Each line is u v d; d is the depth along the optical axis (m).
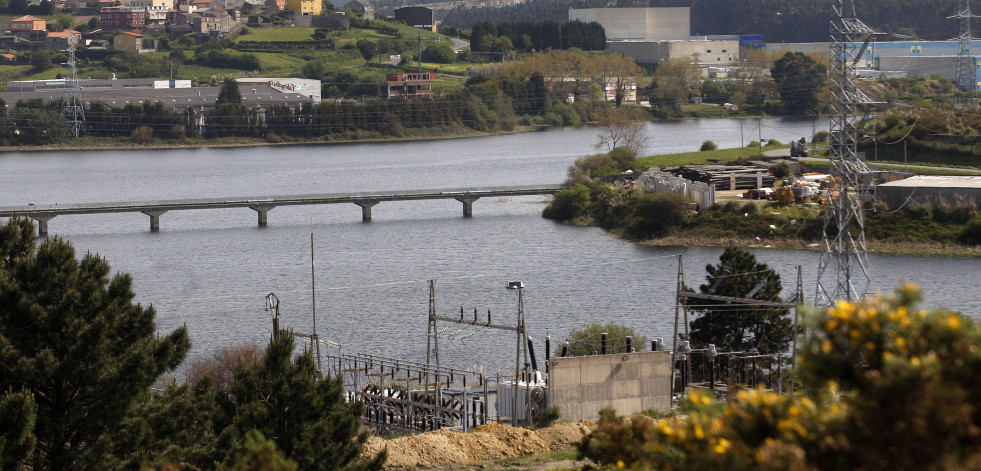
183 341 188.75
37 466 166.62
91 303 176.00
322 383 178.62
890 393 78.94
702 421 89.81
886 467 79.44
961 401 77.25
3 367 164.12
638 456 106.31
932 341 80.62
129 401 170.62
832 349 84.19
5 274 174.62
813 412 84.88
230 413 183.38
